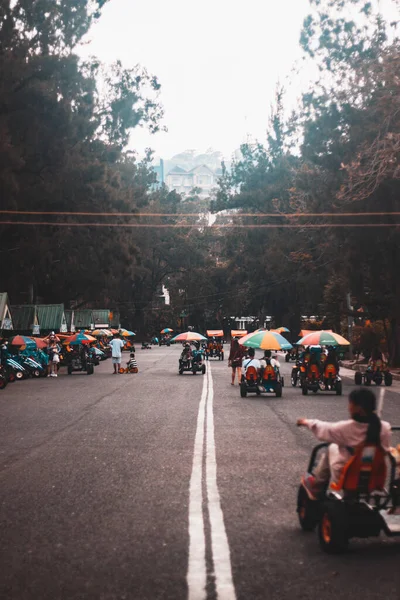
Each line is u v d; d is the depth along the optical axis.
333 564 5.95
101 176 54.03
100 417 17.56
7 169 43.91
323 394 24.64
